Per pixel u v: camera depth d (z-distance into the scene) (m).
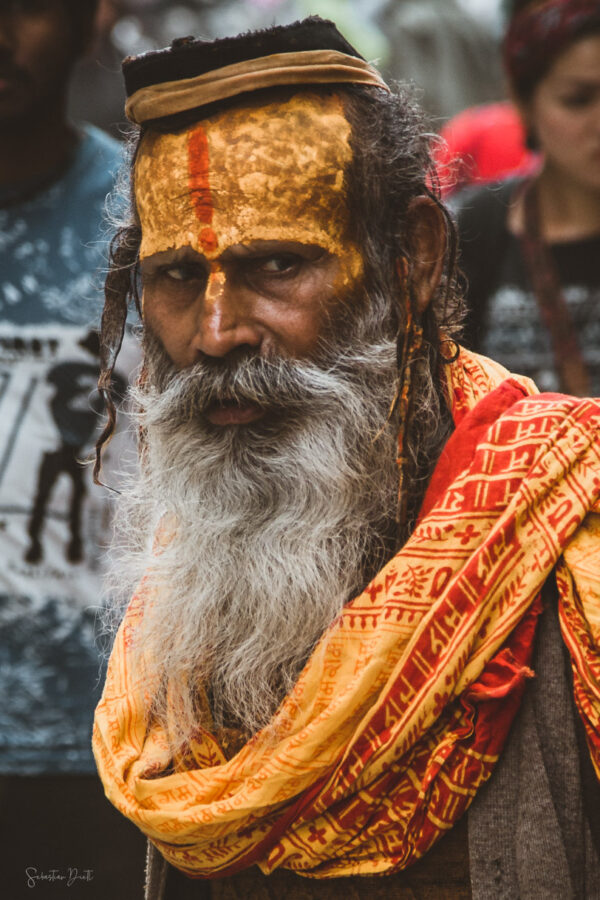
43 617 6.98
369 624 4.04
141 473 4.71
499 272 7.76
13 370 7.08
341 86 4.24
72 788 7.25
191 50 4.08
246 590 4.28
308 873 4.19
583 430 4.09
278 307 4.20
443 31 14.45
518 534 4.00
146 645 4.46
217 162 4.12
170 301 4.32
